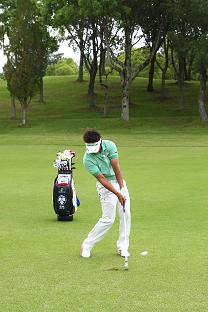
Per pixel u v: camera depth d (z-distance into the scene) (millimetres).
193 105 151375
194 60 120625
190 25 119750
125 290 16656
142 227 26953
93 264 19781
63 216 29094
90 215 30906
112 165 20609
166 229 26375
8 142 100125
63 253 21531
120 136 106562
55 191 28953
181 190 40031
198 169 53375
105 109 134750
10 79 125500
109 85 183875
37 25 127125
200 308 15016
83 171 52938
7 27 141375
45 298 15977
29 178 48344
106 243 23406
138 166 57219
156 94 169125
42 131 118812
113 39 126375
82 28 135000
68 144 94562
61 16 120375
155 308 15039
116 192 20047
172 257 20672
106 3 113125
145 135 107312
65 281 17656
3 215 31047
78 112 147125
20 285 17250
